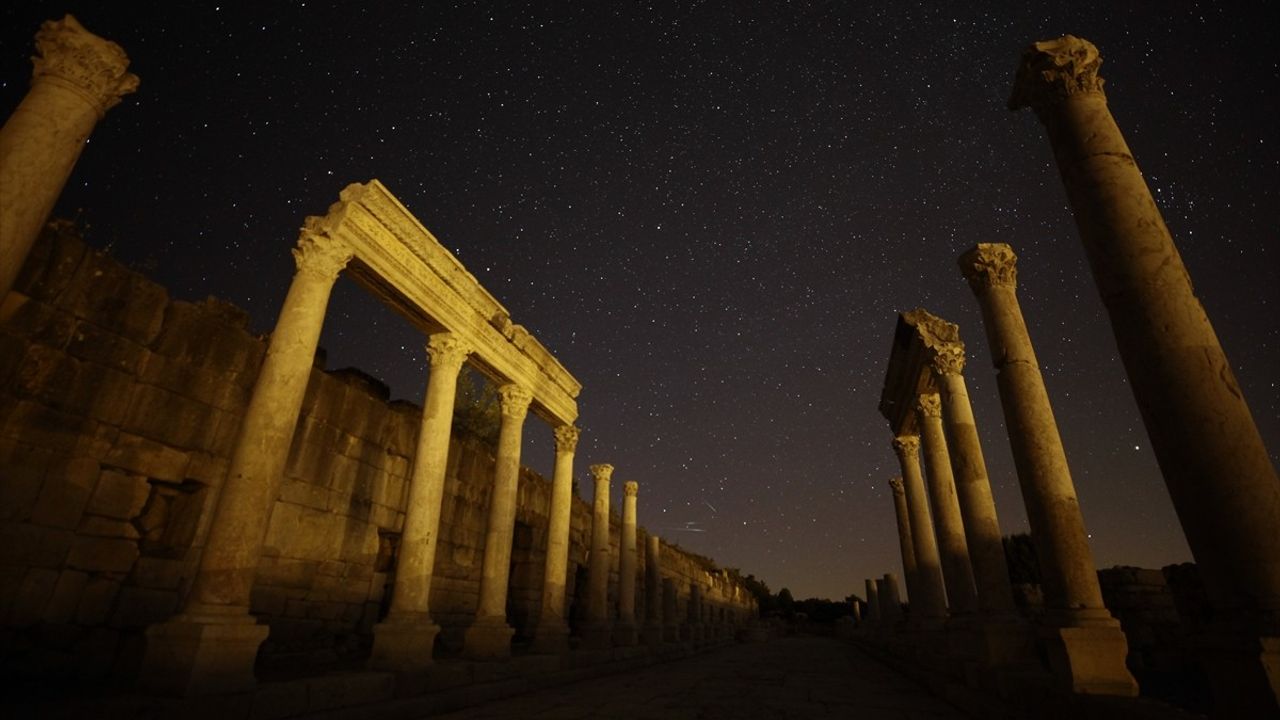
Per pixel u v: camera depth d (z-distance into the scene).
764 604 79.25
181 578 9.35
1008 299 9.55
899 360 15.30
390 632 10.00
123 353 8.93
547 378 16.33
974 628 10.61
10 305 7.75
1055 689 6.33
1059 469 8.10
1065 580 7.36
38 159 6.29
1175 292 5.20
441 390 11.99
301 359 8.84
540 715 8.56
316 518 12.01
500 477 13.98
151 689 6.74
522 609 18.94
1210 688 4.26
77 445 8.31
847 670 16.16
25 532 7.69
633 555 21.30
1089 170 5.99
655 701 9.95
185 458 9.59
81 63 6.79
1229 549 4.33
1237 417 4.66
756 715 8.58
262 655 10.52
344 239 9.82
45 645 7.73
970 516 10.98
